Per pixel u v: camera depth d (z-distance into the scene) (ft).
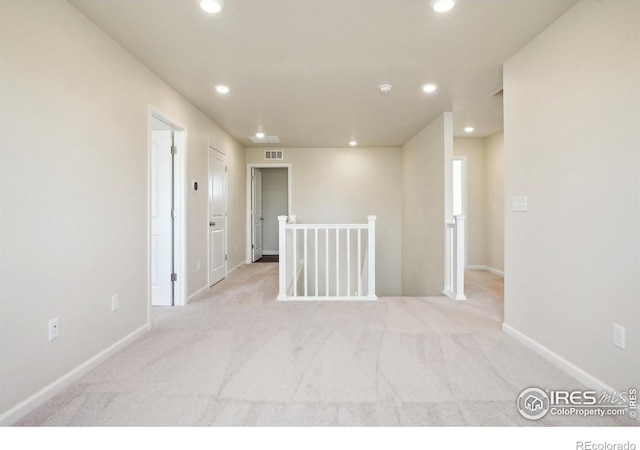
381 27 7.06
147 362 6.88
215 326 9.06
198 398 5.49
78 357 6.26
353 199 20.39
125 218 7.86
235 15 6.58
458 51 8.11
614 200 5.36
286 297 11.77
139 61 8.52
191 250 11.77
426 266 15.42
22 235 5.09
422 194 15.96
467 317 9.77
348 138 17.85
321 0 6.12
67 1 6.02
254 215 21.49
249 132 16.40
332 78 9.75
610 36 5.41
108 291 7.19
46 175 5.55
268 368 6.56
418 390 5.73
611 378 5.41
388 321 9.41
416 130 16.10
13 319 4.94
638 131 4.97
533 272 7.43
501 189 16.93
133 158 8.23
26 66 5.17
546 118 7.00
